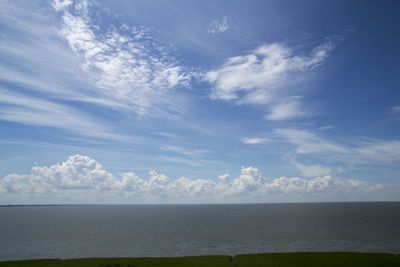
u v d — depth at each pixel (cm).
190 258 4672
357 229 9406
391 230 9069
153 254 5719
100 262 4434
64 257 5538
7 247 6644
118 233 9162
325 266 4062
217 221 13950
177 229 10238
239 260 4478
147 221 14550
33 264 4372
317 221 12788
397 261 4291
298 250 5984
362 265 4100
